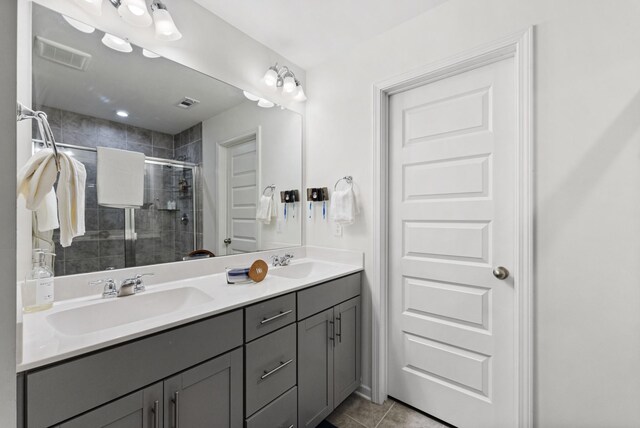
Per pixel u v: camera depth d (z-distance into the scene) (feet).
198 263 5.41
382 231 6.13
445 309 5.49
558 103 4.16
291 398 4.67
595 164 3.91
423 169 5.76
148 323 3.16
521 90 4.43
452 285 5.42
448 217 5.44
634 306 3.67
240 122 6.14
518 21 4.48
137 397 2.95
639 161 3.63
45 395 2.43
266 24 5.88
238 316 3.91
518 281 4.50
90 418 2.65
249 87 6.27
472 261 5.19
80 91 4.13
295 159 7.29
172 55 5.06
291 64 7.22
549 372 4.25
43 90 3.83
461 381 5.30
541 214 4.30
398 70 5.83
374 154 6.15
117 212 4.47
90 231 4.19
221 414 3.69
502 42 4.61
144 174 4.78
